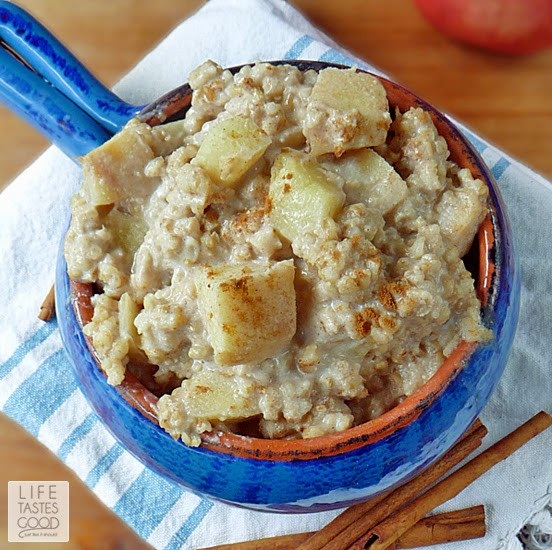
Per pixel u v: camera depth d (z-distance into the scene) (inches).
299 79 11.0
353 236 10.0
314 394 10.2
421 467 10.6
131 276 10.7
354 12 18.6
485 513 12.6
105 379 10.3
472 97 18.1
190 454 10.1
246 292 9.7
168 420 10.0
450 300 10.3
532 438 12.9
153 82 14.8
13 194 14.5
